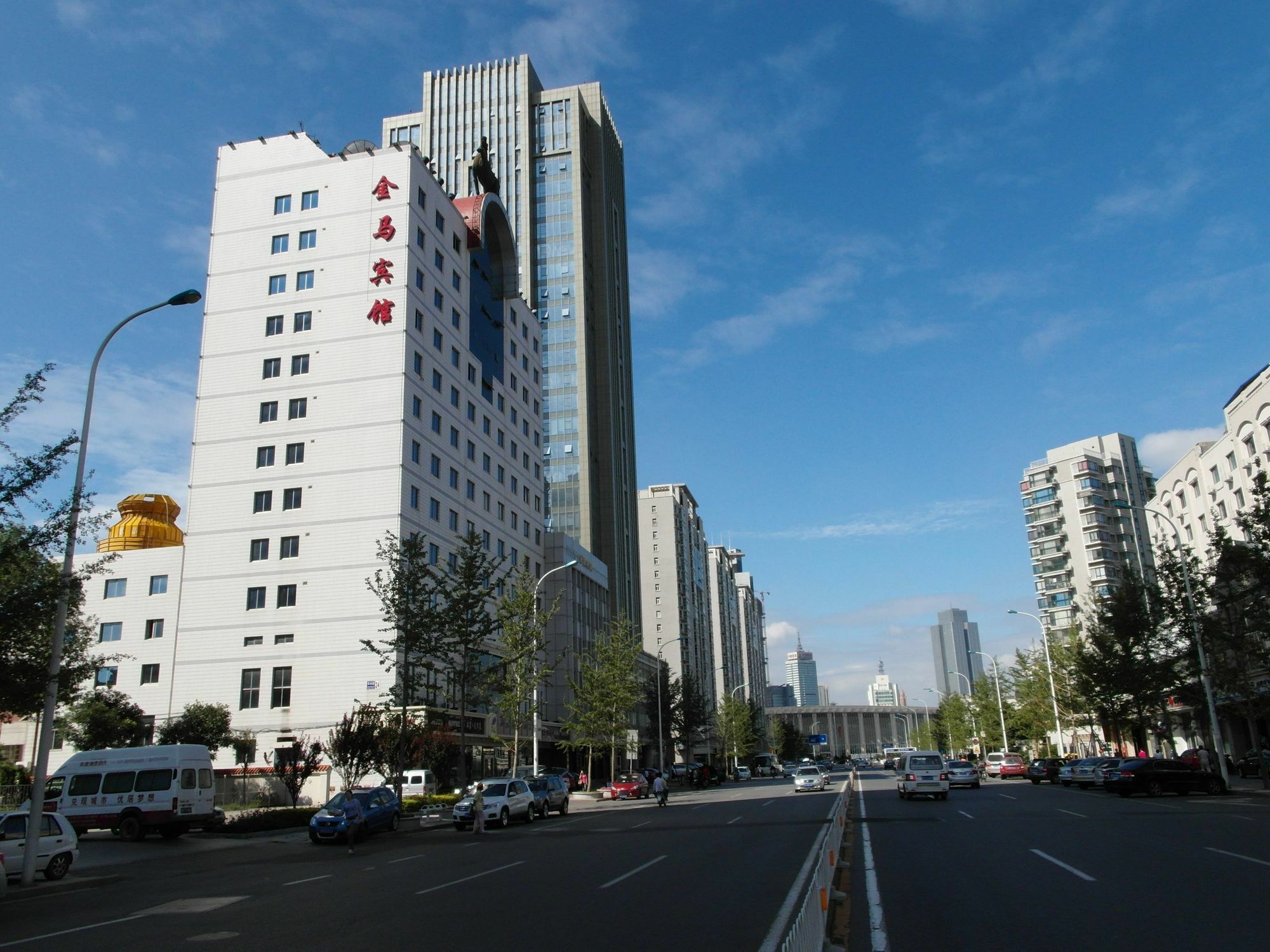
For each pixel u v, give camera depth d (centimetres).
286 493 5403
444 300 6172
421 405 5675
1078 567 12000
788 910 1195
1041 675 7706
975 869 1545
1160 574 4434
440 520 5828
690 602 14750
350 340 5562
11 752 5500
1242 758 5850
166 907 1495
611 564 11156
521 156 11781
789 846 2078
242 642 5216
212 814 3266
